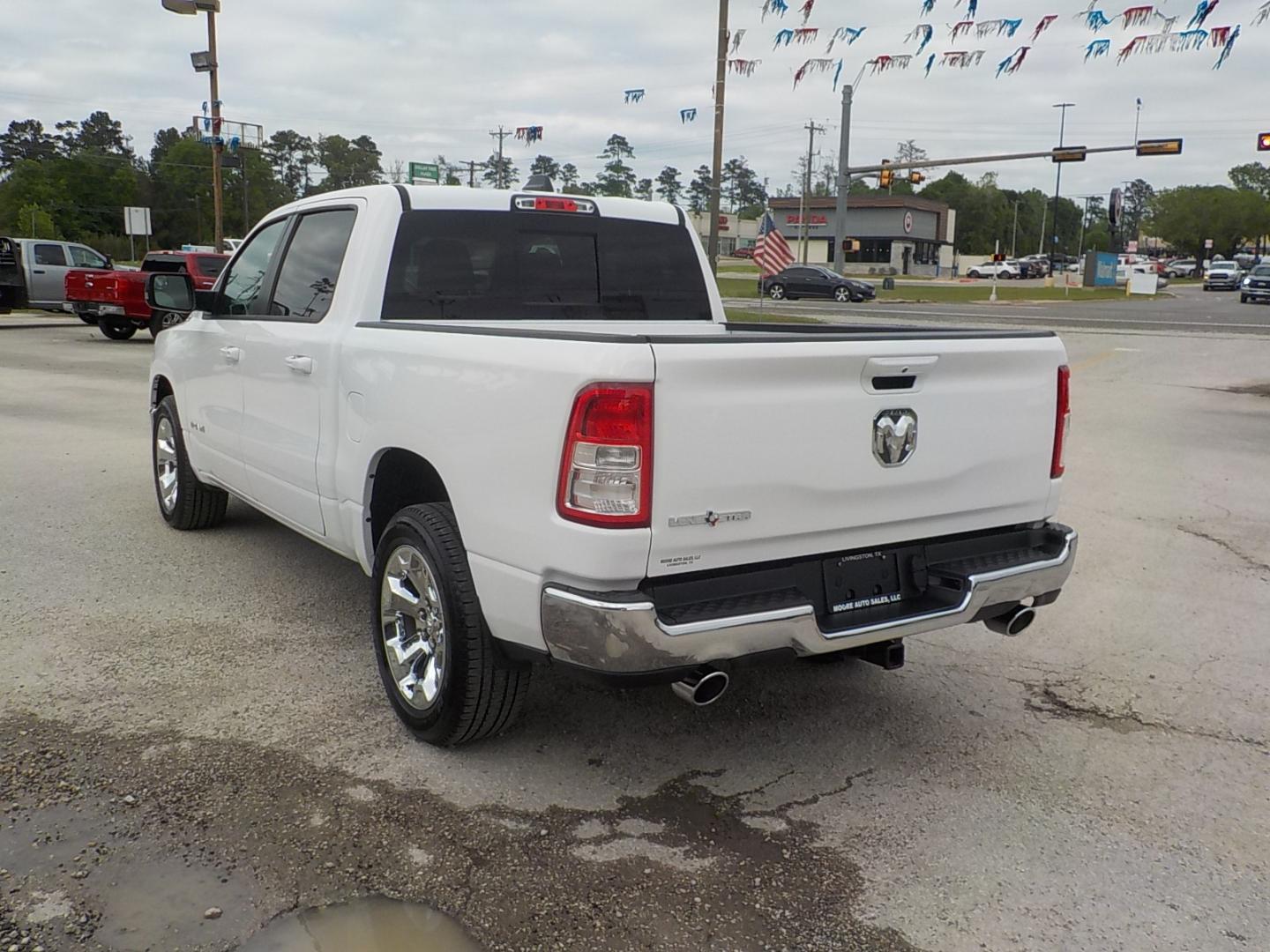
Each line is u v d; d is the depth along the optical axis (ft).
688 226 18.08
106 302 68.44
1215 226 463.01
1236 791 12.52
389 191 15.14
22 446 31.68
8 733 12.92
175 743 12.81
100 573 19.35
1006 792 12.35
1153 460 34.14
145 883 9.98
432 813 11.45
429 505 12.94
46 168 343.87
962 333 12.78
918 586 12.62
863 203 318.04
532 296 16.20
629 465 10.18
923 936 9.64
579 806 11.73
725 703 14.67
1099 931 9.78
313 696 14.29
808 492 11.28
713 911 9.91
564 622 10.56
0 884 9.88
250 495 18.29
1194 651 17.13
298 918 9.58
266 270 17.88
